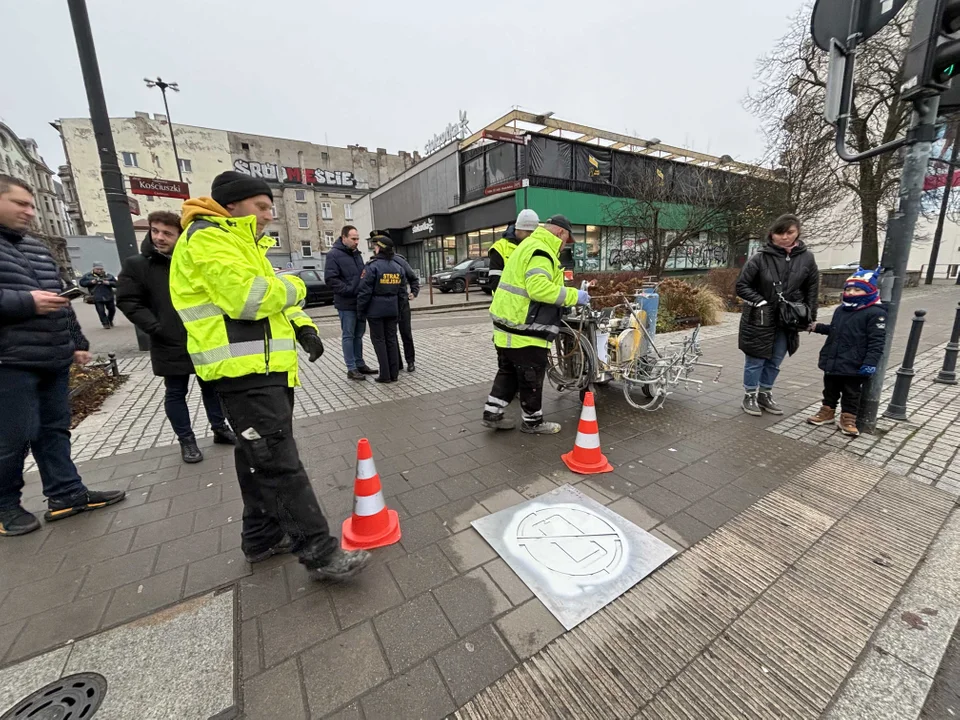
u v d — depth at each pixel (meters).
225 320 1.81
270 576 2.15
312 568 2.06
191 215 1.79
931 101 3.04
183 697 1.55
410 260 30.44
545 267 3.29
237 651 1.73
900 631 1.81
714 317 9.73
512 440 3.69
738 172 16.22
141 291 3.08
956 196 18.09
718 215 15.57
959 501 2.71
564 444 3.58
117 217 7.10
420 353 7.53
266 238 2.03
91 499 2.76
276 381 1.91
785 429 3.80
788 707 1.51
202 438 3.95
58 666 1.67
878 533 2.42
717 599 1.97
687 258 19.81
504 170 20.14
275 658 1.70
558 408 4.46
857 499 2.74
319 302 15.65
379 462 3.34
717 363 6.20
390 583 2.08
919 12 2.89
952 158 13.67
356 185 49.31
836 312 3.64
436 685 1.59
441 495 2.85
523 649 1.73
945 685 1.58
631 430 3.84
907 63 3.03
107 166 6.90
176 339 3.20
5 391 2.30
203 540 2.45
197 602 1.99
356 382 5.67
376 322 5.34
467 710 1.50
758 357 3.96
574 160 20.17
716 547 2.31
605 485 2.93
